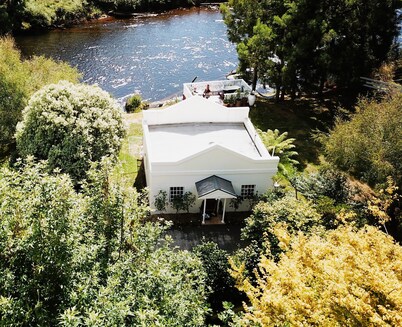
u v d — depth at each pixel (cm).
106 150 2233
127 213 1301
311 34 3166
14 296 1052
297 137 3234
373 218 2216
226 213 2431
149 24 6381
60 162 2162
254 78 3788
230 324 1257
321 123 3444
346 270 991
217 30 6291
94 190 1309
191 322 1155
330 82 3862
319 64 3266
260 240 1897
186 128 2659
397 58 3778
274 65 3416
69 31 5894
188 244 2191
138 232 1322
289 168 2833
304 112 3600
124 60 5103
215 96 3641
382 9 3378
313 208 2055
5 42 3136
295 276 1027
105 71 4800
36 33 5722
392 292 921
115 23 6341
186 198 2320
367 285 966
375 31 3525
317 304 986
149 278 1145
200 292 1427
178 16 6825
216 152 2238
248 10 3478
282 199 2048
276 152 2852
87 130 2203
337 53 3347
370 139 2222
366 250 1088
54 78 3094
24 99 2714
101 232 1254
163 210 2377
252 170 2336
